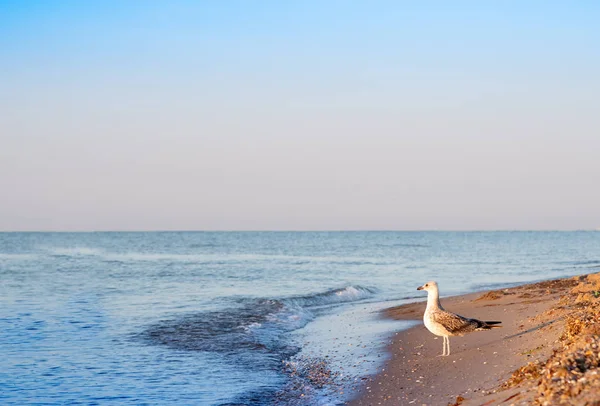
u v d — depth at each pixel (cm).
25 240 15850
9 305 2558
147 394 1226
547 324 1469
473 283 3841
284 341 1831
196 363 1502
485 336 1520
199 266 5481
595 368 812
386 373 1313
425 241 15575
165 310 2442
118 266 5422
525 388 879
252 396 1210
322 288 3459
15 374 1374
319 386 1273
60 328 1981
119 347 1686
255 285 3644
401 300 2933
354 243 13612
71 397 1203
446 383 1129
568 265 5544
